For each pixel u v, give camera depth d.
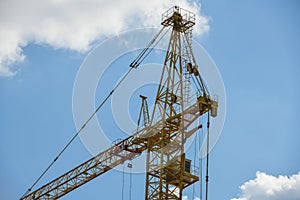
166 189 103.88
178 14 112.31
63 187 125.00
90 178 121.69
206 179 105.88
